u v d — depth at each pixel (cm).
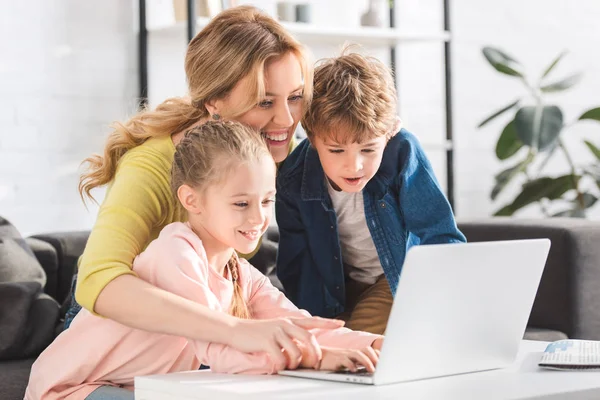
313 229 227
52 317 253
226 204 154
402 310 129
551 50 503
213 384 128
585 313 276
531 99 498
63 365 158
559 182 434
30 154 363
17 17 360
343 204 224
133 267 159
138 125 188
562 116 425
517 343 151
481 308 142
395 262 220
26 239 289
